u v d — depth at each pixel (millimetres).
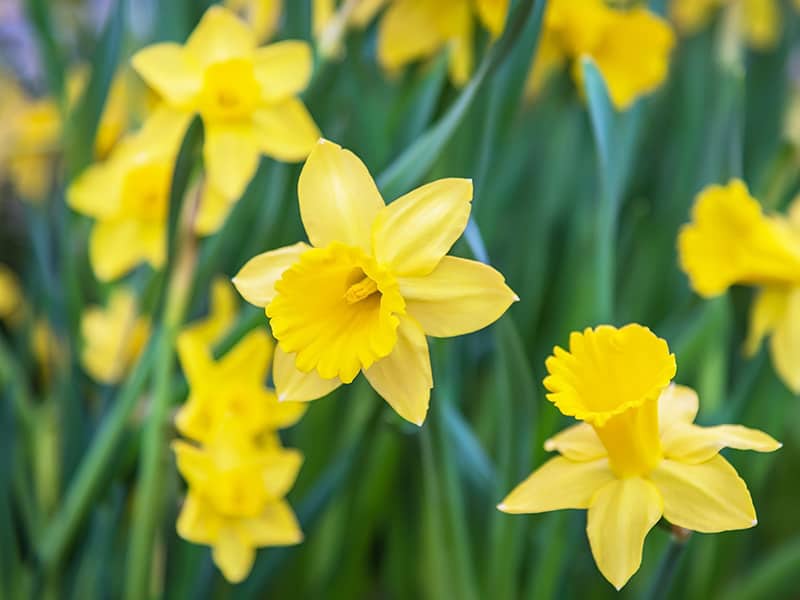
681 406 622
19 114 1006
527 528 758
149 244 771
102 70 788
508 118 710
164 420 697
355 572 808
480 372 869
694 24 1078
